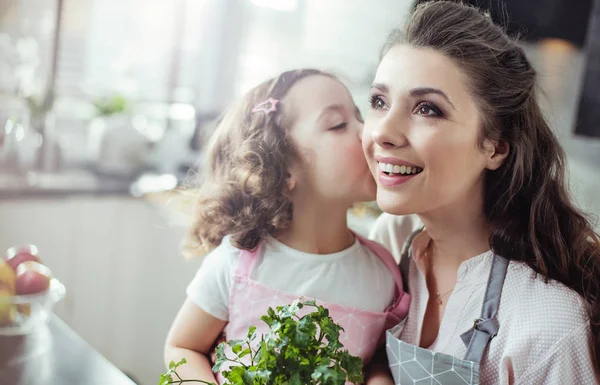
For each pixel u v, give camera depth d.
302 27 2.47
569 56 1.70
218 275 0.99
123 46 2.57
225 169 1.06
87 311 2.33
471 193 0.90
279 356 0.66
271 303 0.94
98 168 2.44
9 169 2.30
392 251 1.13
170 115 2.65
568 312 0.83
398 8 2.13
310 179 0.96
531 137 0.89
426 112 0.84
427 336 0.96
